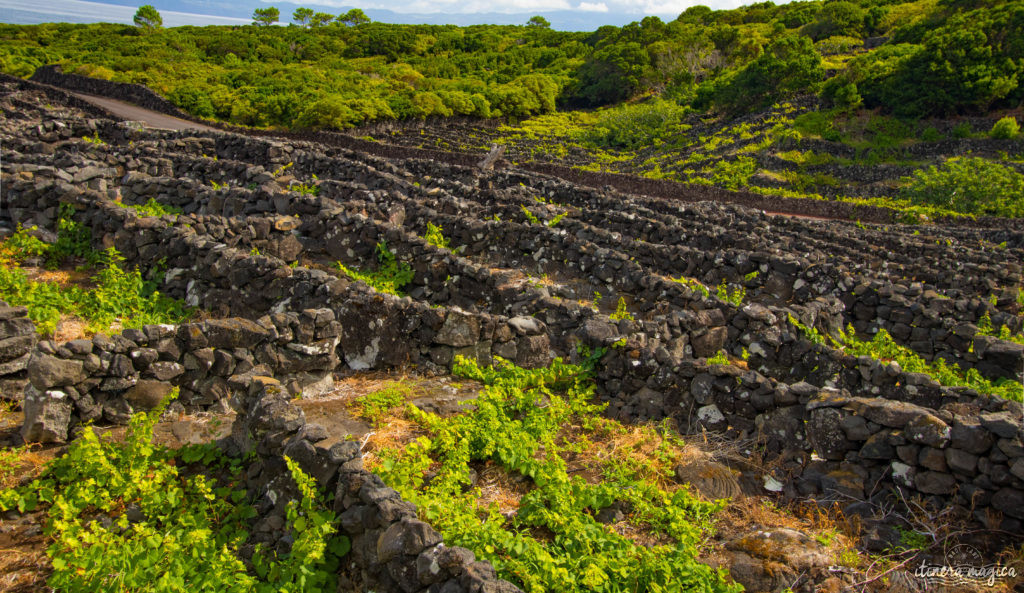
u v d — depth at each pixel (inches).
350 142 1766.7
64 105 1752.0
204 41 3228.3
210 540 204.8
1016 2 1964.8
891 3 3216.0
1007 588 203.0
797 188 1722.4
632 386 312.5
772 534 224.5
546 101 2896.2
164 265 435.5
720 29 3147.1
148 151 810.8
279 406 231.8
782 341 364.8
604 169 1925.4
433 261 478.0
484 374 327.6
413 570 178.1
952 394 292.5
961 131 1830.7
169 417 271.6
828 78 2289.6
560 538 213.5
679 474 262.4
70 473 225.9
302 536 190.9
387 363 335.3
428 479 236.8
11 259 442.3
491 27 4702.3
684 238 700.0
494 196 793.6
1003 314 510.9
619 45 3093.0
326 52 3506.4
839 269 557.3
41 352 244.7
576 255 565.3
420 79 2925.7
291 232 509.4
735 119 2240.4
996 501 222.2
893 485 243.0
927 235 989.8
